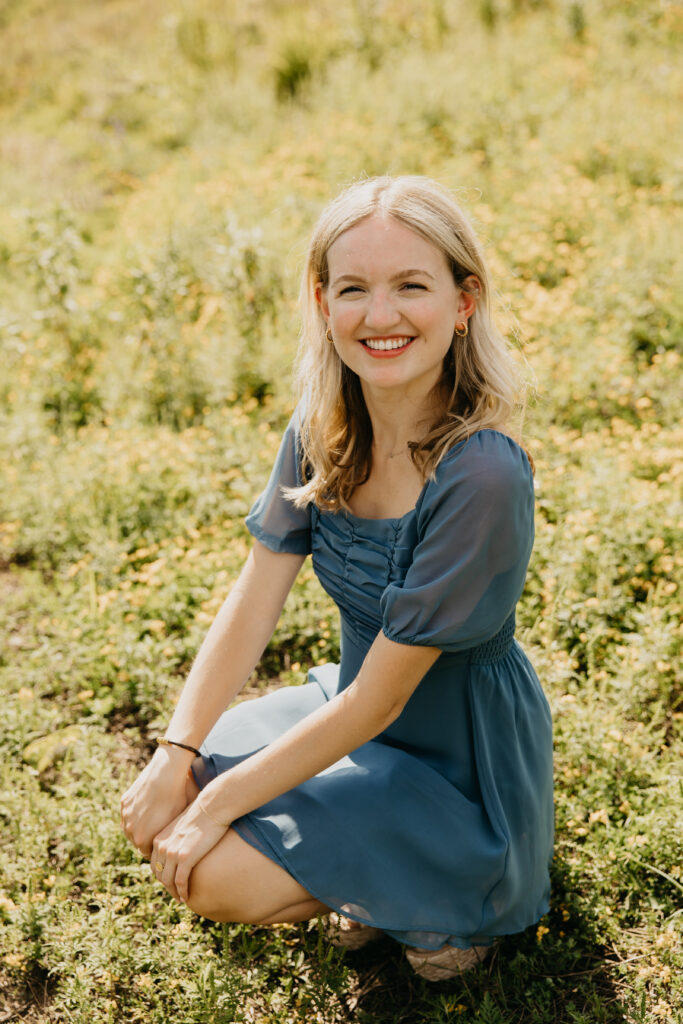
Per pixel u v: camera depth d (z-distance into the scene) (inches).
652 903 89.4
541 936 87.2
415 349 71.0
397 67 385.7
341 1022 83.2
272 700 90.1
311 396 80.9
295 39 410.6
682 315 193.9
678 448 155.2
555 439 159.0
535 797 83.8
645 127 281.9
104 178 351.9
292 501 84.0
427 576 71.7
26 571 151.2
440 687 79.4
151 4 535.8
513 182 266.5
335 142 314.5
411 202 69.4
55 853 99.7
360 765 79.9
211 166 323.3
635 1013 79.4
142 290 217.0
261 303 217.2
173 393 197.3
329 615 129.3
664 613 121.0
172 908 91.4
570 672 113.4
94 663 125.4
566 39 378.6
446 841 77.7
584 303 207.3
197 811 76.7
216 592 133.5
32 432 181.9
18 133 406.9
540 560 134.2
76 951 87.4
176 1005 82.9
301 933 88.1
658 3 380.2
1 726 113.9
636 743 105.3
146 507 160.1
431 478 71.7
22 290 250.1
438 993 85.0
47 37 517.0
